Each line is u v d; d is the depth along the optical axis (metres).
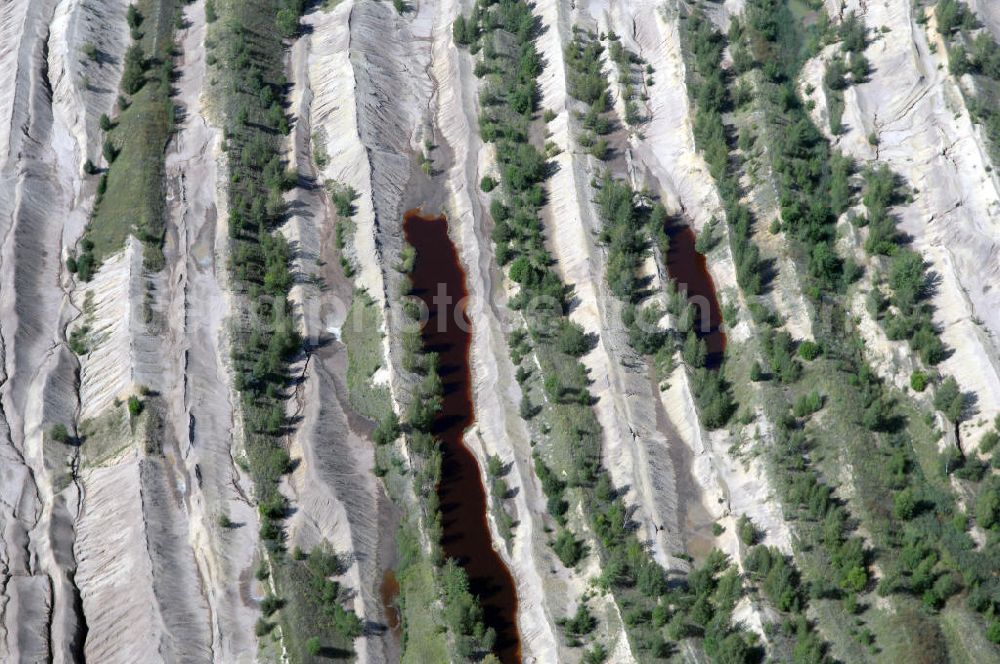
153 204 154.75
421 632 117.38
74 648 117.31
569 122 162.88
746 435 127.75
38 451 131.62
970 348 130.12
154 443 131.00
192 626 117.50
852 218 145.00
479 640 115.31
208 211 154.25
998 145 149.25
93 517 126.75
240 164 159.12
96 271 149.25
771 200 149.50
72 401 137.12
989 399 125.19
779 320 137.25
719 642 110.81
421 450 131.00
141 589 119.06
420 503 126.75
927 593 110.62
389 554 124.06
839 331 135.50
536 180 157.62
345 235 152.75
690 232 152.12
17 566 122.69
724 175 153.00
